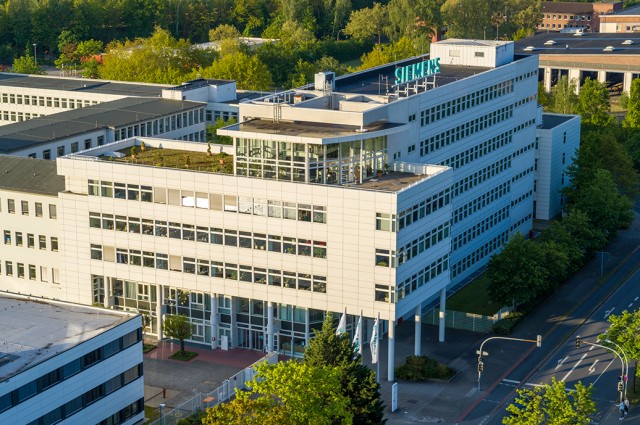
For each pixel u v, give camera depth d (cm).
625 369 15412
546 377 15888
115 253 16950
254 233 16012
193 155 17575
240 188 15925
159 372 15862
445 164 18712
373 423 13150
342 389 13038
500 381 15762
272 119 16625
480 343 17112
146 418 14338
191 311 16862
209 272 16450
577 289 19575
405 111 17200
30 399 12381
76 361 12988
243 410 11750
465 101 19175
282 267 15962
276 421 11688
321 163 15738
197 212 16275
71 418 12988
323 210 15512
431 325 17850
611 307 18738
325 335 13338
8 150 19912
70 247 17225
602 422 14488
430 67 19262
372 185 16012
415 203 15550
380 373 15900
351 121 16162
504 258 17925
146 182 16450
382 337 17175
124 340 13738
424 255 16025
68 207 17050
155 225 16588
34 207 17475
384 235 15225
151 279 16825
